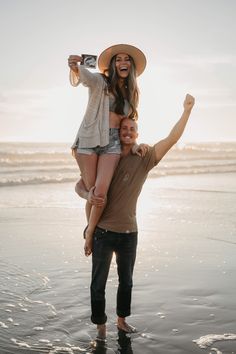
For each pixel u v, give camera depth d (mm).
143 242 8023
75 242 7969
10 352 3949
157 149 4227
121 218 4207
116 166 4184
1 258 6840
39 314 4797
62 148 51531
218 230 9180
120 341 4242
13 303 5074
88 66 4113
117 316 4809
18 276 6016
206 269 6496
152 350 4086
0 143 53781
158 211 11414
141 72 4438
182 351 4070
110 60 4316
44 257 6953
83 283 5801
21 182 17938
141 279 5984
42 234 8570
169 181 19734
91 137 4125
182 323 4660
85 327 4527
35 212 11070
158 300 5273
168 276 6141
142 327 4555
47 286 5660
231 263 6832
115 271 6371
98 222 4254
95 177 4176
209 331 4484
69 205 12414
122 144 4227
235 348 4137
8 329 4406
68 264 6609
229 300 5320
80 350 4055
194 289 5656
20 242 7891
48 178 19156
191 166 28156
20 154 30688
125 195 4191
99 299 4297
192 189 16609
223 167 28156
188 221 10094
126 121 4156
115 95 4191
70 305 5070
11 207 11820
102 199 4043
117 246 4258
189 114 4109
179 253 7336
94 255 4289
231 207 12250
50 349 4051
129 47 4246
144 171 4254
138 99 4359
